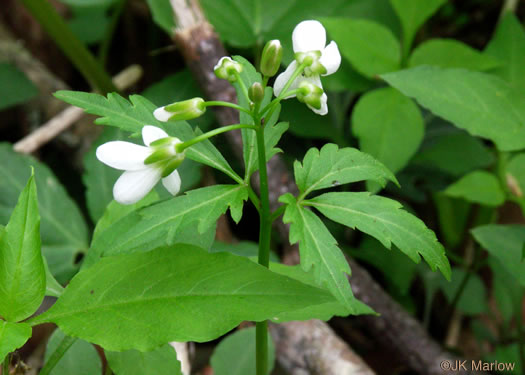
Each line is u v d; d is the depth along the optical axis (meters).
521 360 0.35
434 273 0.38
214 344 0.35
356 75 0.37
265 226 0.21
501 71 0.37
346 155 0.21
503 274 0.35
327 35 0.38
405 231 0.20
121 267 0.20
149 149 0.20
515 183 0.34
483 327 0.38
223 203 0.20
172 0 0.36
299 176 0.21
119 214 0.25
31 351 0.34
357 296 0.33
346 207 0.20
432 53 0.36
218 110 0.36
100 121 0.21
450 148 0.39
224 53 0.37
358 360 0.30
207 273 0.20
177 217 0.20
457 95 0.30
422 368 0.32
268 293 0.20
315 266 0.19
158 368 0.23
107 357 0.23
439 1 0.36
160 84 0.39
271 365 0.27
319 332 0.31
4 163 0.33
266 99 0.22
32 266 0.20
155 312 0.20
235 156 0.37
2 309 0.20
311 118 0.39
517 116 0.30
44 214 0.32
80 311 0.20
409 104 0.34
